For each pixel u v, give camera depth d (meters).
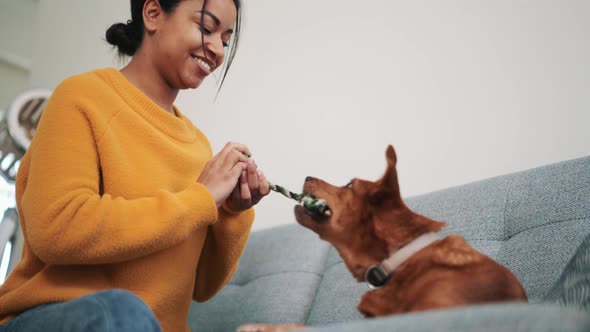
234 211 1.65
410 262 1.24
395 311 1.20
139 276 1.41
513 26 2.28
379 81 2.54
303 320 1.95
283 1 2.92
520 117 2.17
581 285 1.03
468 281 1.13
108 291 1.15
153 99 1.62
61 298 1.30
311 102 2.70
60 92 1.44
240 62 2.96
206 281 1.75
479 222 1.68
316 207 1.43
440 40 2.44
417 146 2.37
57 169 1.32
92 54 3.48
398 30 2.56
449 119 2.33
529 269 1.48
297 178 2.62
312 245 2.13
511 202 1.65
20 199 1.44
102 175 1.43
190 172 1.60
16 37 5.26
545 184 1.59
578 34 2.12
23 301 1.31
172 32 1.57
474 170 2.22
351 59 2.65
